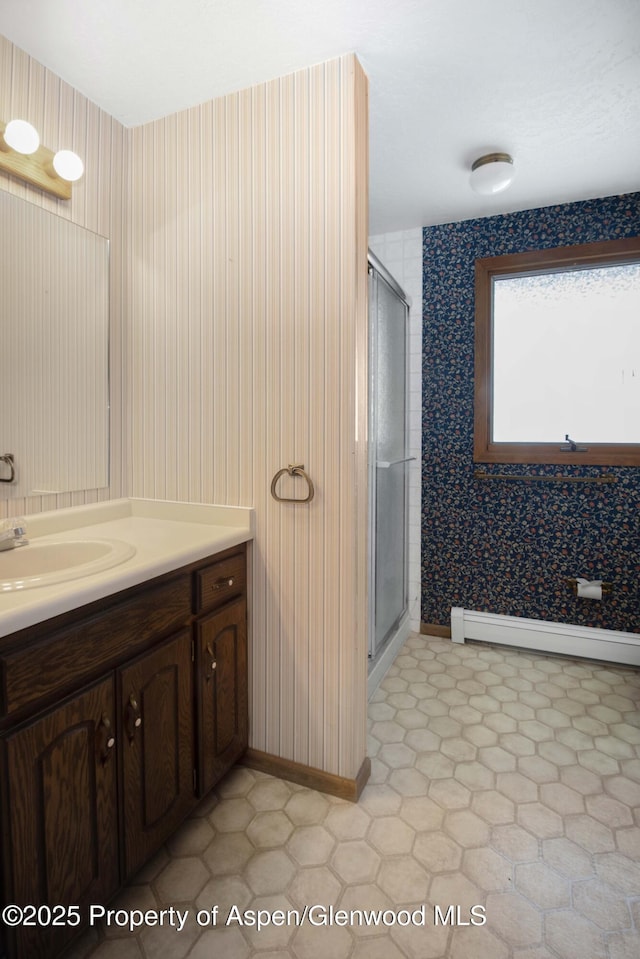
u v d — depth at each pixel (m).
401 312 2.75
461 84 1.68
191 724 1.47
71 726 1.07
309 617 1.66
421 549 2.99
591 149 2.08
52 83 1.57
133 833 1.25
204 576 1.50
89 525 1.74
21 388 1.52
